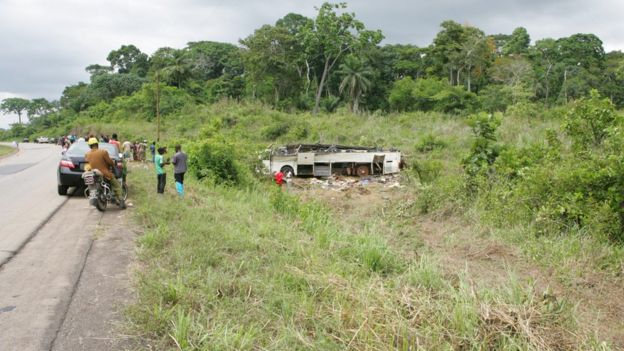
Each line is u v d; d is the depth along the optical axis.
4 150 38.75
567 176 8.42
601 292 5.66
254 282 4.92
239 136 37.03
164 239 6.53
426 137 25.50
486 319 4.09
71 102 99.81
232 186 14.74
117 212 9.18
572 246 7.04
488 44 65.50
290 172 20.81
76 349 3.58
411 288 4.98
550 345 3.92
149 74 94.56
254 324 3.98
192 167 15.27
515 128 25.08
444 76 66.50
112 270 5.41
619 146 8.41
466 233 8.73
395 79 74.31
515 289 4.82
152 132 50.16
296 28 76.69
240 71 88.12
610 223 7.38
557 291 5.65
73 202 10.49
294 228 8.38
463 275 5.76
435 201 10.89
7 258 5.83
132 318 4.04
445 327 4.06
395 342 3.80
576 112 10.89
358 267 6.04
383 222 10.24
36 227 7.68
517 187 9.79
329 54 59.91
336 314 4.16
